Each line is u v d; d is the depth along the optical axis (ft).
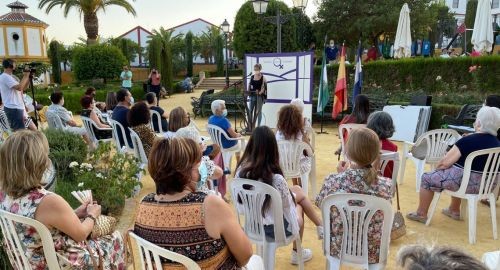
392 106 27.25
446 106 26.25
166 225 5.79
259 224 9.27
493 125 11.63
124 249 8.23
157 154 5.94
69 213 6.74
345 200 8.25
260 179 9.07
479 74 30.60
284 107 14.38
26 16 83.92
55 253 6.56
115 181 13.41
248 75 32.91
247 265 7.22
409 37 36.52
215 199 5.88
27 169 6.42
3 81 21.39
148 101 23.62
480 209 14.58
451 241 11.90
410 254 3.54
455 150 12.05
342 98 29.12
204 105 41.32
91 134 21.54
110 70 63.36
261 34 54.60
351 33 61.72
